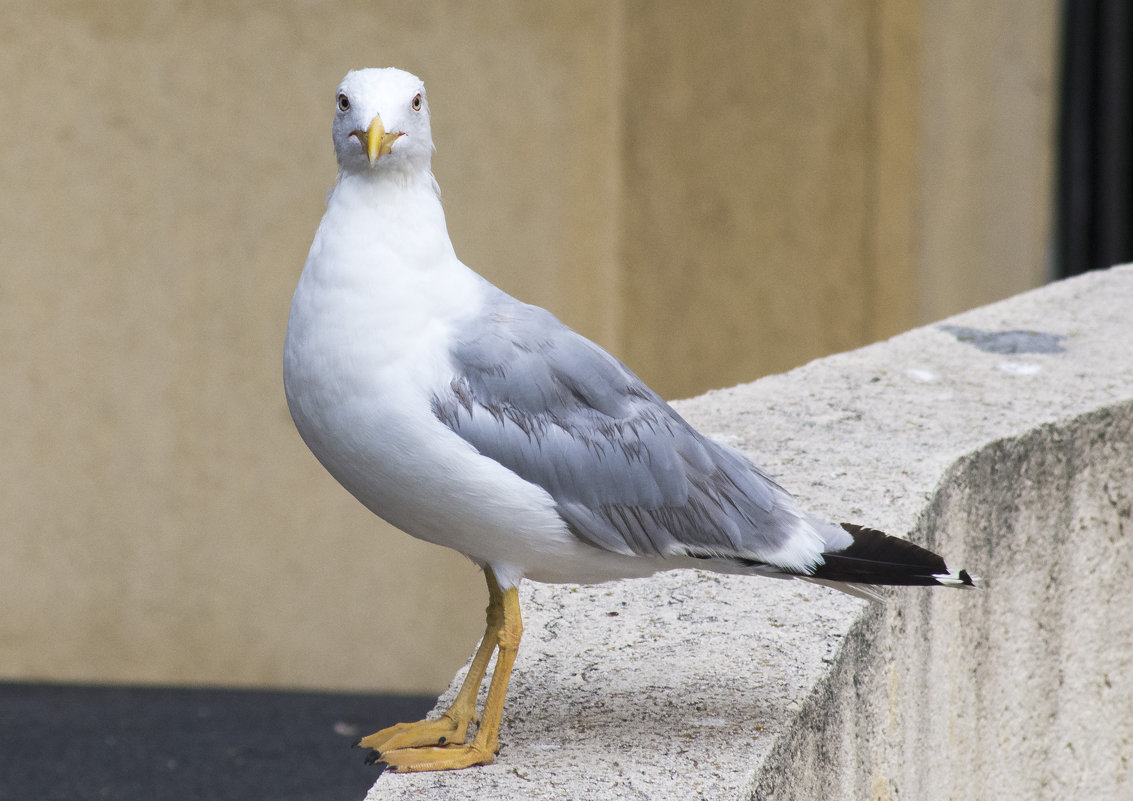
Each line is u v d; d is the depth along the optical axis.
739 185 13.97
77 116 12.95
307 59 13.04
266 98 13.02
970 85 13.35
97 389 13.23
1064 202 13.65
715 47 13.80
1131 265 9.25
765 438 6.05
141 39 12.89
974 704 5.65
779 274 13.94
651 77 13.80
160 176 13.04
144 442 13.30
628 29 13.66
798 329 13.91
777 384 6.84
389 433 3.70
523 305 3.94
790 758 4.00
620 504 3.84
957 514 5.59
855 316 13.59
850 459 5.73
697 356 14.26
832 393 6.66
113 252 13.09
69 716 11.70
